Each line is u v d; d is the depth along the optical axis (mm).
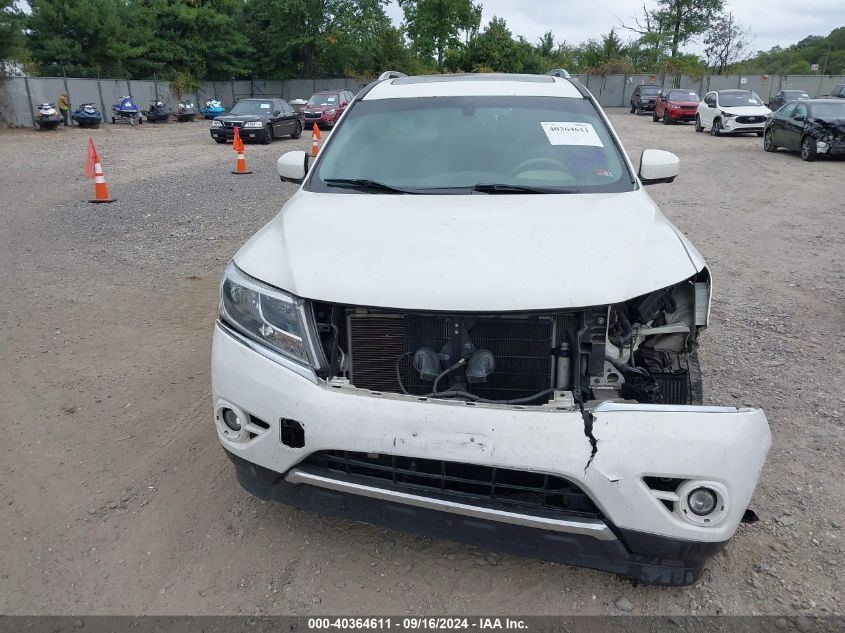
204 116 44906
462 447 2307
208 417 4090
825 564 2822
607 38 59281
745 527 3061
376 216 3049
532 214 3008
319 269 2627
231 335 2744
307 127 30078
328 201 3357
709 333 5438
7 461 3631
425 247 2680
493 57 54938
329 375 2553
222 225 9336
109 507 3230
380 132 3971
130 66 46375
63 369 4762
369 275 2564
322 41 56562
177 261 7551
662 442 2252
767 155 18234
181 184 13258
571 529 2314
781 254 8031
